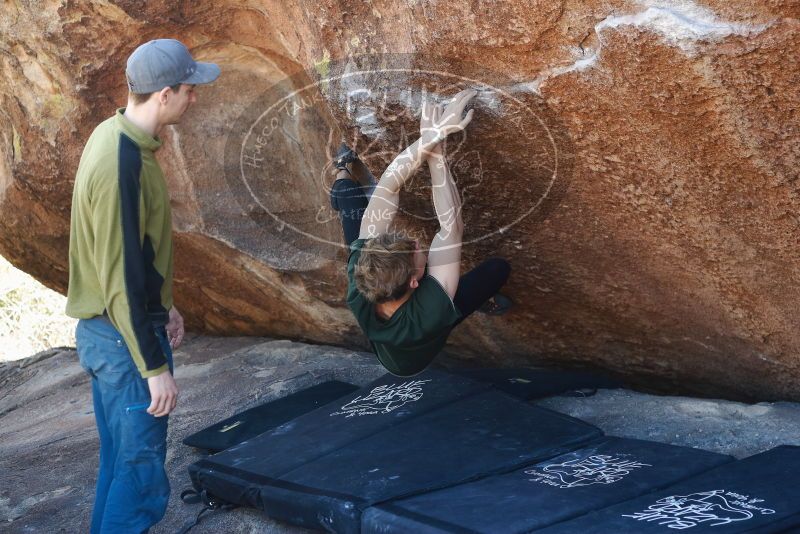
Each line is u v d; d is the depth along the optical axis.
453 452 2.88
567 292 3.54
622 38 2.26
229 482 2.98
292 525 2.87
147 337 2.48
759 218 2.60
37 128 4.30
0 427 5.01
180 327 3.03
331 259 4.25
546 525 2.23
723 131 2.35
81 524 3.26
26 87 4.18
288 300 4.78
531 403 3.24
